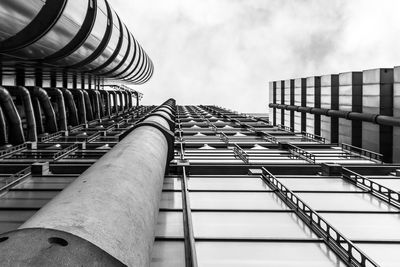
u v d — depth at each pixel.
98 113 41.91
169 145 12.01
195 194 10.41
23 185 11.34
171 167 12.77
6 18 13.50
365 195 10.72
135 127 11.67
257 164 15.08
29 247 2.73
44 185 11.34
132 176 5.57
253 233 7.69
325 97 32.75
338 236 6.94
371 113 24.23
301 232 7.79
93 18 22.59
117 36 32.53
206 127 32.97
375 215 9.02
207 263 6.44
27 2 13.87
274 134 28.72
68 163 14.36
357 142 26.78
